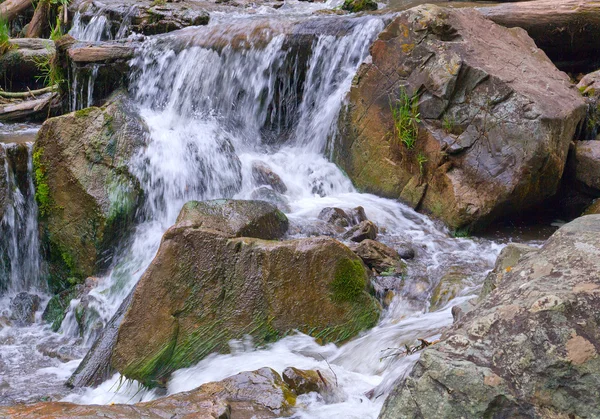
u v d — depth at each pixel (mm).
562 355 2754
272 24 8906
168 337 4922
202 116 8695
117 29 11000
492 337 2924
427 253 6137
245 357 4809
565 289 2963
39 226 6805
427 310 5250
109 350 5094
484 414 2789
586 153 6656
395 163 7039
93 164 6605
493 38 7105
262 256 4938
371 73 7195
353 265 5086
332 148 7777
